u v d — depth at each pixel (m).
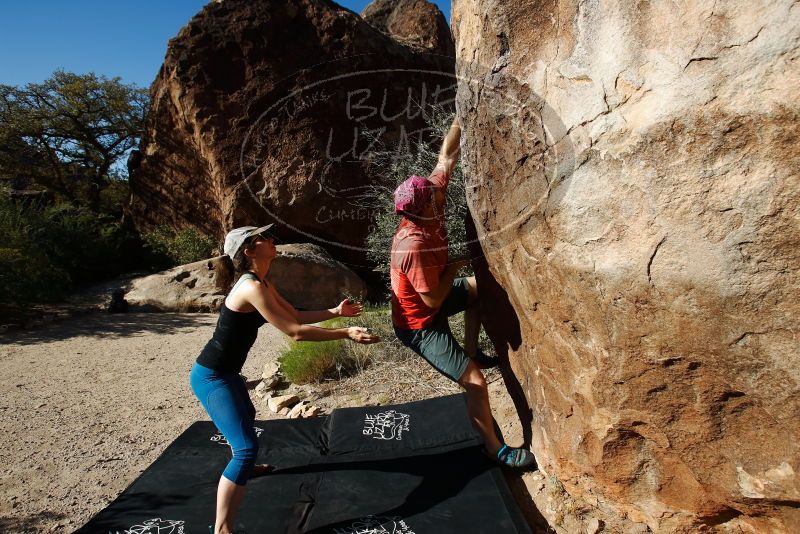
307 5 11.27
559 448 2.76
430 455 3.38
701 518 2.28
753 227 1.72
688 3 1.80
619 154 2.01
